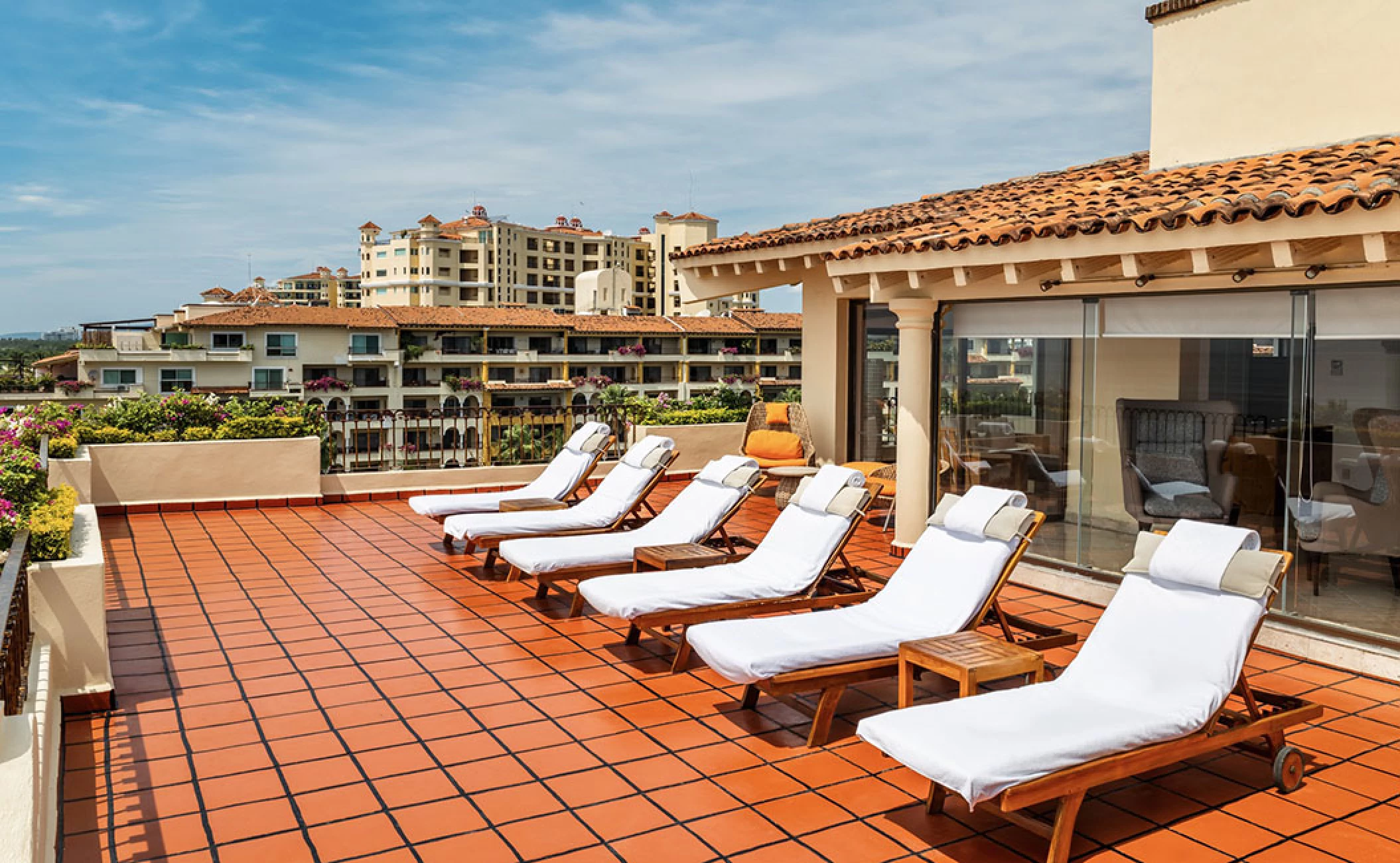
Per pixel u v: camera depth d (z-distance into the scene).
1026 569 8.63
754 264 12.42
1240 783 4.66
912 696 5.18
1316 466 6.62
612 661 6.42
